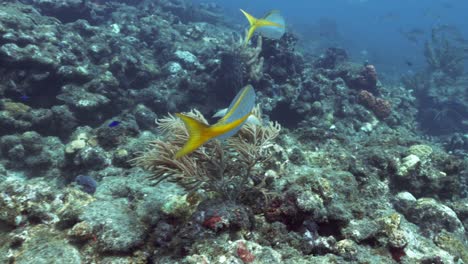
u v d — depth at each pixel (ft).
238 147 12.84
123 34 46.75
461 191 24.79
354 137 35.99
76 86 30.63
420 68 104.73
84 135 26.35
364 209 14.70
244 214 11.73
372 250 12.36
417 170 20.30
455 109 53.93
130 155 22.36
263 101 34.81
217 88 35.65
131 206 14.20
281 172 15.57
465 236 16.29
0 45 28.94
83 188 16.67
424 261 12.12
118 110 32.30
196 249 10.55
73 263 10.71
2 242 11.85
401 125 42.80
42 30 32.81
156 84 37.27
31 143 25.80
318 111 36.58
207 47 47.52
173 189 15.10
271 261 10.13
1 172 23.61
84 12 46.62
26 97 26.84
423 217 16.71
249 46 37.93
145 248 11.80
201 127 5.17
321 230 13.04
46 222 12.67
